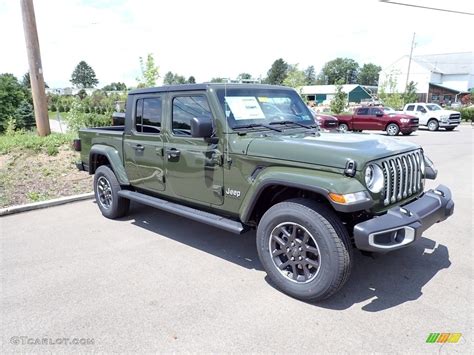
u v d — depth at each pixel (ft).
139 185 16.70
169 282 12.15
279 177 10.75
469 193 22.71
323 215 10.10
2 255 14.38
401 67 203.82
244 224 12.48
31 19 33.91
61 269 13.15
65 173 26.89
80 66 365.81
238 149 12.01
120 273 12.82
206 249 14.85
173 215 19.26
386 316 10.09
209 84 12.94
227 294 11.35
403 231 10.12
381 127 68.18
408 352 8.68
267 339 9.20
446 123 74.13
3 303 11.00
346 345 8.93
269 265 11.45
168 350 8.87
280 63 302.45
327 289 10.19
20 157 29.43
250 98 13.57
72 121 44.34
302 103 15.62
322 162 10.25
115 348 8.98
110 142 18.06
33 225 17.88
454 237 15.66
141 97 15.72
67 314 10.41
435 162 34.27
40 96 35.42
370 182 9.99
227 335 9.37
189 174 13.84
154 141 15.21
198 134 11.77
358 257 13.83
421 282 11.93
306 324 9.78
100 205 19.16
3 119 96.02
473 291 11.34
